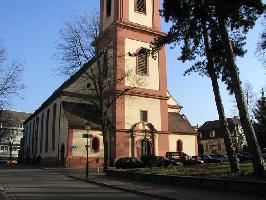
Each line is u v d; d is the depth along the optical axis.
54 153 53.84
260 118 57.56
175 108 62.47
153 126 50.28
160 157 41.72
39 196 16.73
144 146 49.69
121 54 49.31
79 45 39.72
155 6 53.78
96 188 21.70
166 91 52.78
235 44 23.22
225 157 51.41
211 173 22.50
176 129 56.75
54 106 56.19
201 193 17.72
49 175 33.44
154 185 22.64
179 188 20.47
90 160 47.81
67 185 23.25
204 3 20.98
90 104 52.56
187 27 22.69
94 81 42.25
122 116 48.47
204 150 103.62
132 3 52.03
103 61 43.97
